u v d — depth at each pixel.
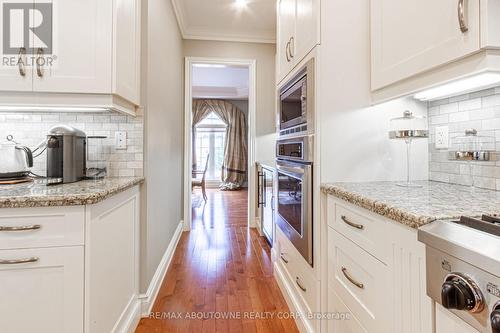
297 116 1.64
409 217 0.74
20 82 1.31
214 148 7.71
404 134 1.27
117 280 1.38
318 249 1.37
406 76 1.09
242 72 5.40
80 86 1.34
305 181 1.45
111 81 1.35
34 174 1.57
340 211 1.20
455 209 0.78
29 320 1.04
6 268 1.02
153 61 1.88
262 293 1.98
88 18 1.34
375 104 1.37
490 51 0.78
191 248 2.89
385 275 0.87
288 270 1.87
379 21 1.28
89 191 1.14
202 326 1.61
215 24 3.29
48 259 1.04
